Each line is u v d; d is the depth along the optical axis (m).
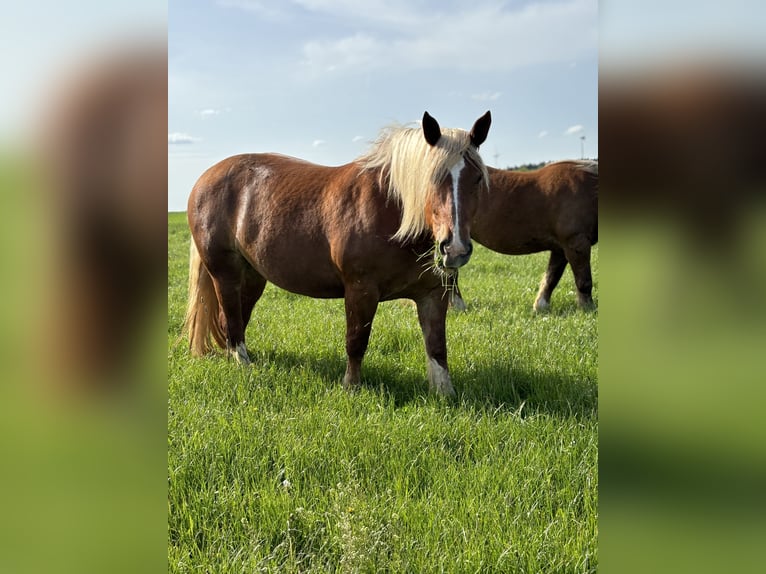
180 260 13.76
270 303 8.22
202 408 3.98
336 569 2.45
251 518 2.79
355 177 4.52
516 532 2.59
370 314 4.52
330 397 4.25
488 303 7.74
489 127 3.87
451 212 3.71
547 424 3.66
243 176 5.20
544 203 7.29
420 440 3.53
